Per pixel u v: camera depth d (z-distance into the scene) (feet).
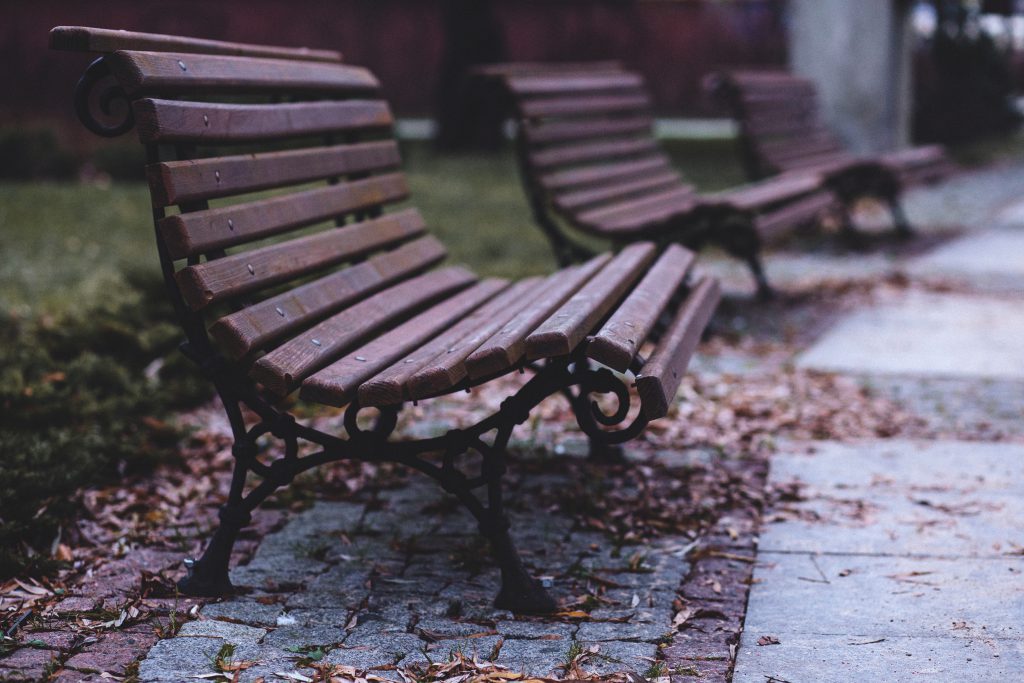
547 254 29.25
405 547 11.30
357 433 9.90
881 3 46.83
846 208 32.40
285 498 12.66
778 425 15.72
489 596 10.20
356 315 11.63
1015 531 11.78
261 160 10.85
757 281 24.57
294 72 12.25
